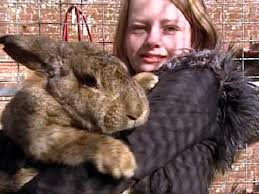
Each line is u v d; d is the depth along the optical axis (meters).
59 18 2.09
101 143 0.65
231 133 0.75
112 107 0.67
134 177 0.64
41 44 0.73
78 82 0.69
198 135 0.70
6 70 1.86
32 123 0.69
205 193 0.71
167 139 0.67
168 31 0.87
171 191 0.67
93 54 0.71
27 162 0.70
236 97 0.75
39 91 0.71
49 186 0.63
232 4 2.15
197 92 0.71
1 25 2.08
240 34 2.15
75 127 0.70
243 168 1.82
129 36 0.89
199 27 0.88
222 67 0.76
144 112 0.67
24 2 2.11
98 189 0.63
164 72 0.77
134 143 0.66
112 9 2.06
